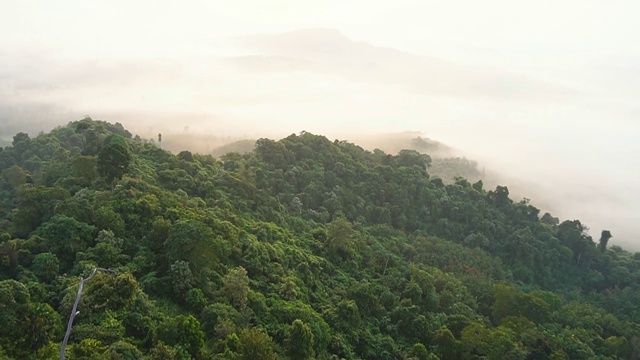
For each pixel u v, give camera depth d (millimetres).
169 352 39656
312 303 67812
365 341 63000
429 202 122125
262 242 72500
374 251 92125
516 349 63656
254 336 44594
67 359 35312
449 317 74125
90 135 90438
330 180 114812
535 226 127375
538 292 91062
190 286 52594
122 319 44625
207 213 69250
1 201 83062
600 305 105000
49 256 49969
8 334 35844
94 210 59594
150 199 64375
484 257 108500
